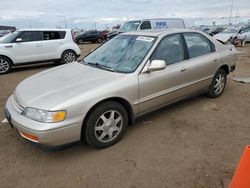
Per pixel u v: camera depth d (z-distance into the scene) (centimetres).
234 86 642
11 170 309
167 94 410
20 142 371
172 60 420
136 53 399
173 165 311
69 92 319
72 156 335
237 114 461
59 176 296
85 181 286
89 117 323
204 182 280
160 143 362
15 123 314
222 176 289
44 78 382
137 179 287
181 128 407
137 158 327
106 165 314
